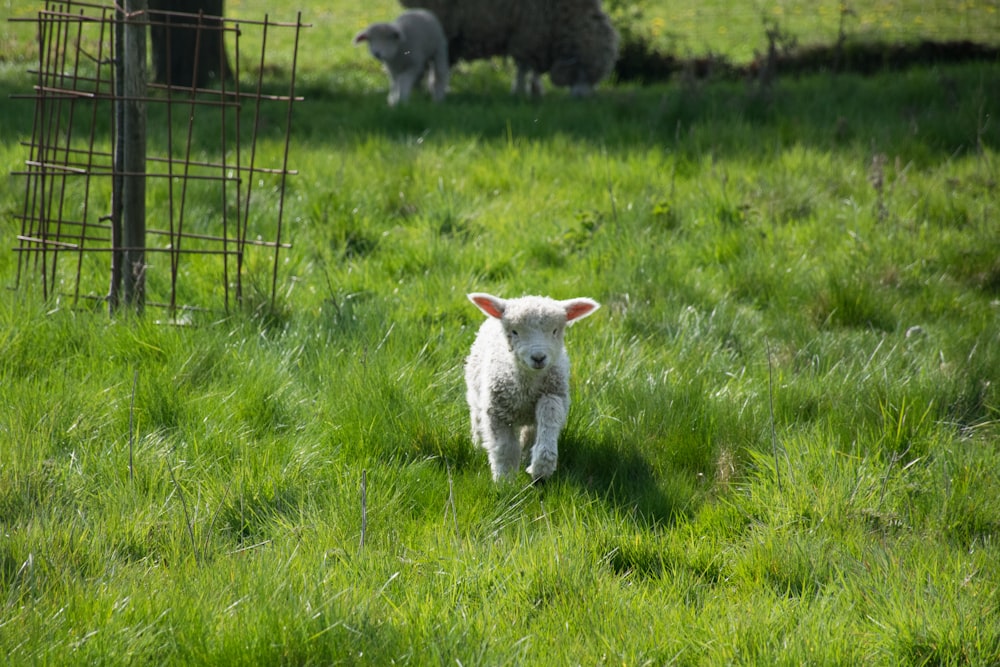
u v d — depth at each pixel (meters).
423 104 24.84
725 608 6.43
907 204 15.50
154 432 8.50
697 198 15.73
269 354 9.89
